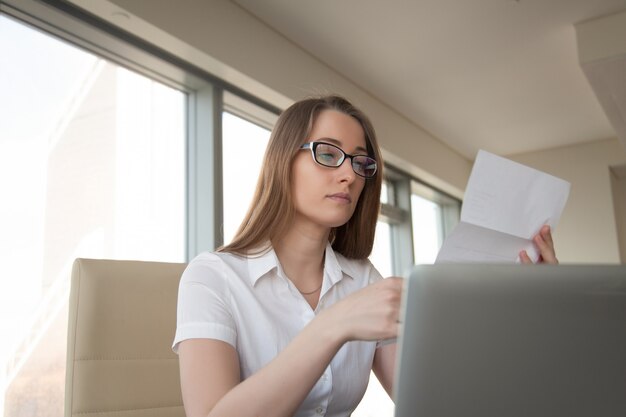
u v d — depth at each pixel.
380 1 3.51
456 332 0.36
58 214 2.43
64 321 2.40
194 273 0.94
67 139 2.52
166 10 2.83
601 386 0.34
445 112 5.50
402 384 0.37
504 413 0.36
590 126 6.07
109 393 1.00
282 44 3.81
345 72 4.50
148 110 3.03
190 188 3.26
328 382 0.95
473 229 0.95
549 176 0.95
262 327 0.94
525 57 4.35
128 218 2.81
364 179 1.03
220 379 0.79
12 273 2.21
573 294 0.35
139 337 1.05
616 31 3.74
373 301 0.61
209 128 3.27
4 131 2.25
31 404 2.21
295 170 1.00
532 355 0.35
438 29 3.88
